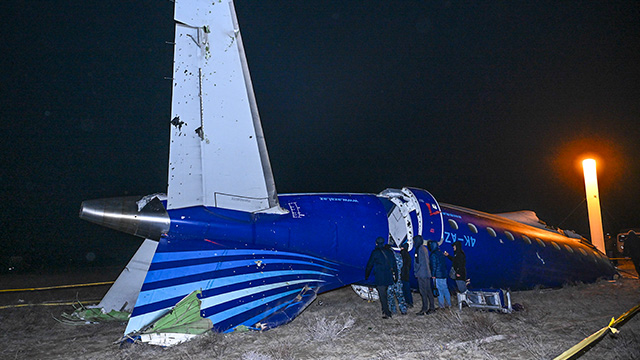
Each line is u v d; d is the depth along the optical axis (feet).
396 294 26.50
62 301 32.58
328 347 19.16
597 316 24.56
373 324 23.49
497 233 35.14
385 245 26.25
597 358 16.43
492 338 19.52
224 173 22.13
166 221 21.21
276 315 22.90
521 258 35.37
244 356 17.53
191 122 21.76
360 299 32.19
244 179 22.45
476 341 18.94
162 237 21.39
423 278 26.43
